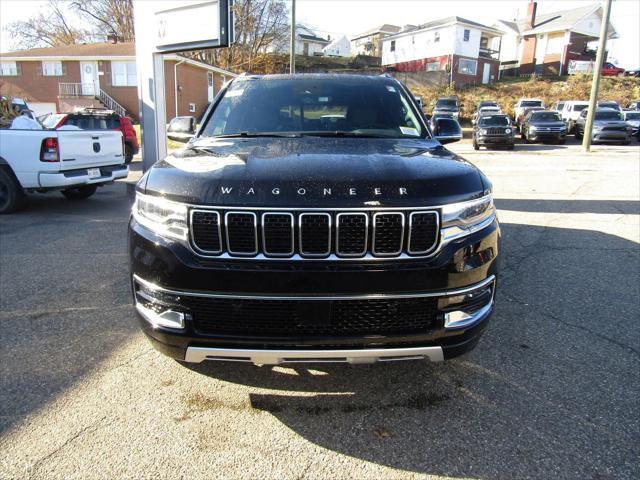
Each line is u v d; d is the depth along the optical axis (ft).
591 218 24.26
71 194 31.22
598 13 169.58
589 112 63.62
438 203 7.68
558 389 9.45
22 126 26.27
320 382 9.73
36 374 9.96
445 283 7.75
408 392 9.39
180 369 10.19
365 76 14.08
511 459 7.59
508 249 18.81
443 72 154.71
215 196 7.61
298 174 7.96
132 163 53.72
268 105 12.67
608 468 7.37
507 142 67.15
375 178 7.89
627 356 10.70
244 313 7.73
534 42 177.37
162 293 7.89
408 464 7.52
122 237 20.97
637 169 43.86
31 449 7.80
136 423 8.46
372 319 7.77
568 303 13.60
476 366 10.30
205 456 7.69
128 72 123.24
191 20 27.22
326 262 7.51
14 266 16.87
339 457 7.68
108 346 11.17
